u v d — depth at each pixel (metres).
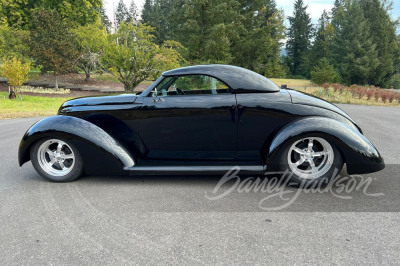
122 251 2.50
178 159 4.08
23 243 2.63
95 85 34.03
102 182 4.11
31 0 39.19
